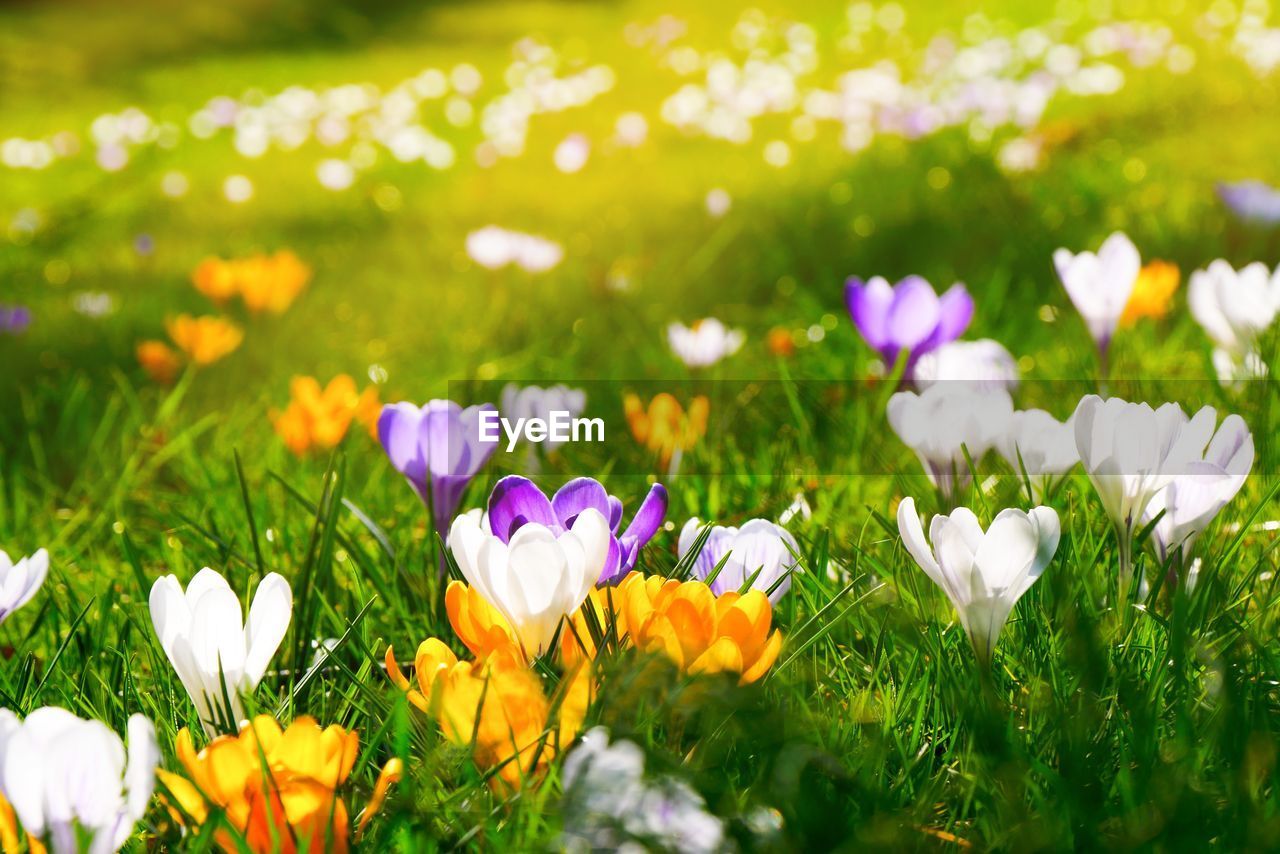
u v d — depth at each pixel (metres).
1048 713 0.99
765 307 2.29
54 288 2.78
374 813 0.96
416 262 2.73
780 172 3.47
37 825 0.90
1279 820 0.92
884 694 1.02
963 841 0.95
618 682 0.95
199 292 2.52
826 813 0.94
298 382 1.41
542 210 3.28
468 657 1.10
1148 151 3.05
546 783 0.94
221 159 4.90
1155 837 0.93
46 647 1.15
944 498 1.14
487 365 1.87
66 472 1.57
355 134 5.11
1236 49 4.50
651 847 0.91
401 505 1.34
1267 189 2.03
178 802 0.94
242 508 1.34
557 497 1.02
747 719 0.97
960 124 3.73
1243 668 1.00
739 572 1.05
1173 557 1.04
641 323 2.18
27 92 7.10
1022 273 2.18
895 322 1.32
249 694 0.98
